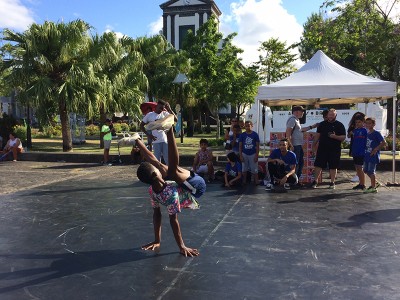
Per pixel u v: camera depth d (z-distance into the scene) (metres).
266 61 25.17
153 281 3.58
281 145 8.25
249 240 4.79
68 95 15.13
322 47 19.22
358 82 8.80
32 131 26.86
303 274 3.72
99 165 13.36
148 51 25.56
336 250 4.41
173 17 44.03
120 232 5.18
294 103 12.14
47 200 7.31
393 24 17.83
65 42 15.45
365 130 8.12
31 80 15.79
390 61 21.50
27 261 4.12
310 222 5.61
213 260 4.11
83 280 3.61
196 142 21.69
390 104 23.78
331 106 24.22
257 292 3.33
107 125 13.46
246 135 8.85
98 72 16.69
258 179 9.28
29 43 15.12
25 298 3.25
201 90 20.86
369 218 5.82
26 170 12.00
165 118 3.84
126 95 18.08
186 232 5.14
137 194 7.88
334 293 3.31
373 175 7.91
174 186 4.14
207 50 20.19
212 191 8.15
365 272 3.77
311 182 9.12
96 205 6.86
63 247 4.58
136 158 13.55
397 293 3.30
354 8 18.02
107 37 16.88
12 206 6.80
